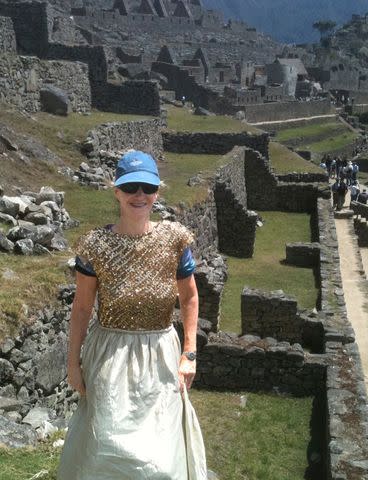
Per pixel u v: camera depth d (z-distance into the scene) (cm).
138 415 372
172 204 1892
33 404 829
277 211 3056
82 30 6300
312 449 952
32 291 908
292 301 1341
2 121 2081
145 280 387
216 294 1365
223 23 11788
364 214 3066
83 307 403
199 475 387
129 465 359
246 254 2259
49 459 614
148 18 9119
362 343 1480
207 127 3759
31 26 4128
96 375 382
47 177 1808
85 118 2766
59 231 1234
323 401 1081
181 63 7300
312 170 3594
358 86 11625
